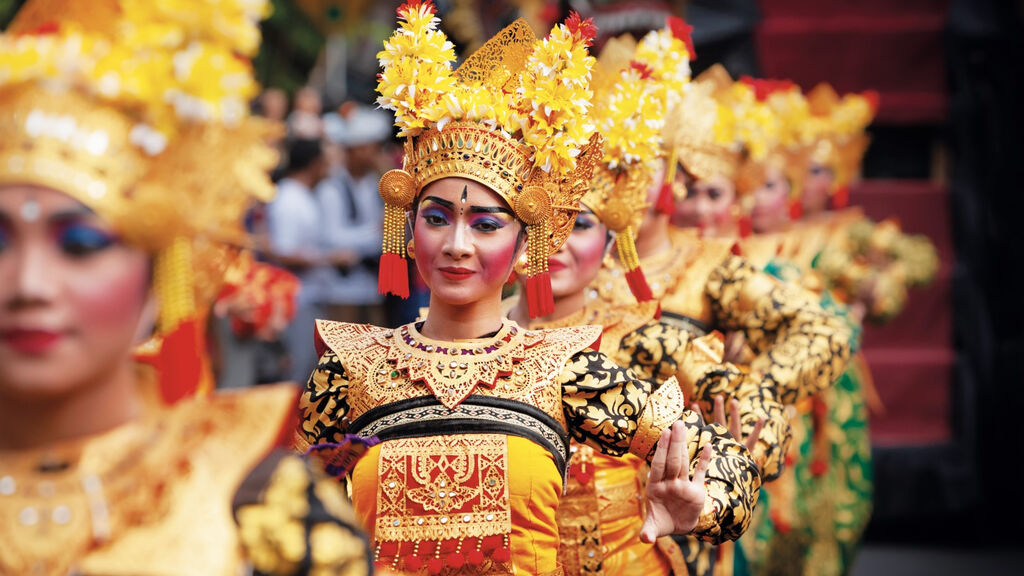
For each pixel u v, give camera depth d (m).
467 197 6.12
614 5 10.34
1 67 3.70
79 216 3.67
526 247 6.47
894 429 16.31
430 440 5.96
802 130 13.90
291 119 17.88
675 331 8.30
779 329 9.07
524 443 5.97
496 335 6.25
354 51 22.25
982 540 16.89
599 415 6.18
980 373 15.97
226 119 3.91
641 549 7.87
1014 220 15.97
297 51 20.95
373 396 6.12
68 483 3.79
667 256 9.06
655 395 6.34
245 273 12.53
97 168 3.68
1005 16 16.05
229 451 4.04
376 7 21.66
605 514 7.75
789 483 11.87
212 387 4.52
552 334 6.39
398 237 6.41
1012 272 15.95
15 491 3.77
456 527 5.89
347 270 17.16
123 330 3.78
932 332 16.58
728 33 14.95
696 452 6.40
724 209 10.53
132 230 3.72
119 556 3.77
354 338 6.41
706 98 10.23
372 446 5.76
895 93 16.44
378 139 17.89
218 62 3.84
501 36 6.52
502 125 6.22
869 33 16.38
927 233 16.69
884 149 17.08
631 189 7.88
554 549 6.08
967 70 16.14
